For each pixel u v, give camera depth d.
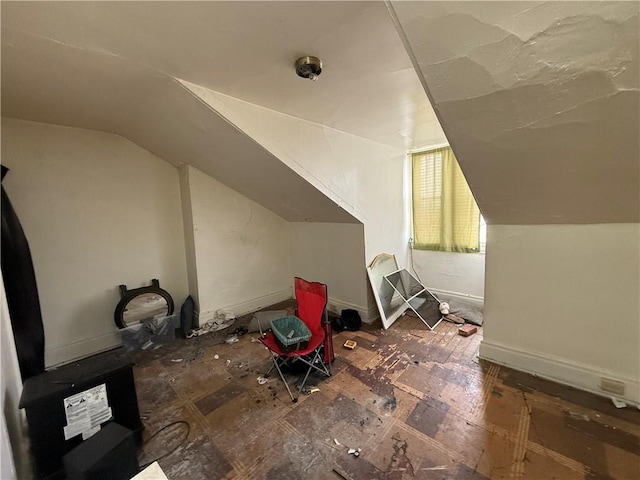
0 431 1.03
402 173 3.67
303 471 1.43
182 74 1.56
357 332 2.92
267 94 1.83
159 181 3.03
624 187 1.49
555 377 2.02
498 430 1.61
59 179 2.46
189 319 3.03
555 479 1.33
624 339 1.77
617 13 0.85
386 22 1.16
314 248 3.61
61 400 1.39
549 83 1.10
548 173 1.56
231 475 1.42
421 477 1.36
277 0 1.01
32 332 1.95
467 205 3.35
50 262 2.45
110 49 1.31
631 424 1.62
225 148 2.27
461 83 1.20
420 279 3.90
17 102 1.90
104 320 2.74
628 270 1.73
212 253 3.21
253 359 2.50
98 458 1.18
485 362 2.29
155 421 1.79
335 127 2.56
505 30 0.97
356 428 1.68
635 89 1.03
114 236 2.77
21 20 1.09
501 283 2.20
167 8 1.05
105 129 2.57
